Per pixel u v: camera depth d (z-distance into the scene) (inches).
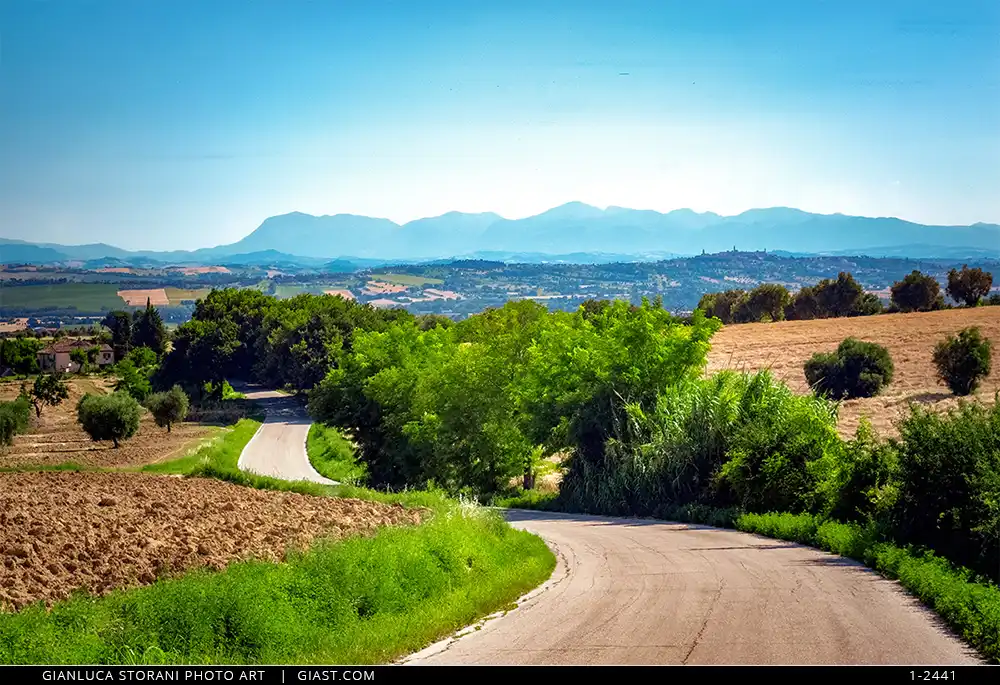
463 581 681.6
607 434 1688.0
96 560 637.9
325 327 4421.8
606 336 1811.0
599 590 676.1
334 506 1015.0
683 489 1469.0
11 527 765.9
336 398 2466.8
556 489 2054.6
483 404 2032.5
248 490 1178.0
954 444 823.7
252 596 482.3
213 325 5167.3
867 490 1037.2
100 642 418.0
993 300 5482.3
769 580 713.6
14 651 397.1
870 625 527.5
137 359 5935.0
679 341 1700.3
